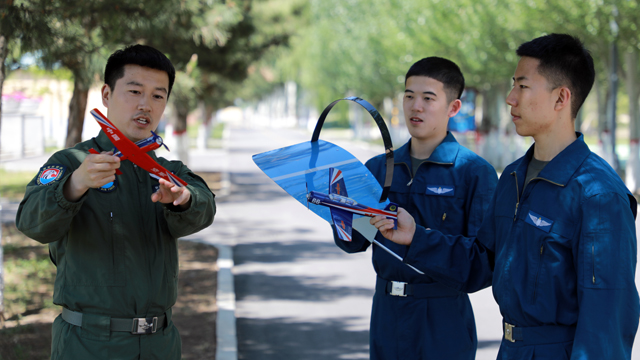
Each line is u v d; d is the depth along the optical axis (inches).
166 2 242.8
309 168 108.6
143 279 99.2
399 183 137.2
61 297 98.3
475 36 713.6
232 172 819.4
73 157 100.4
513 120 96.3
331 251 357.1
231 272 299.7
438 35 766.5
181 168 109.1
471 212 130.3
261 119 4210.1
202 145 1195.3
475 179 131.4
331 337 214.5
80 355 96.4
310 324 227.9
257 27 520.4
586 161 90.7
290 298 261.3
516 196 97.1
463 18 737.0
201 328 220.7
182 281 285.1
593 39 596.1
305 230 425.7
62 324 99.5
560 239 89.3
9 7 186.9
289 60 1781.5
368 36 1086.4
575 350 83.5
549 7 564.7
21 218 92.7
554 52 91.7
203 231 417.1
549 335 90.0
